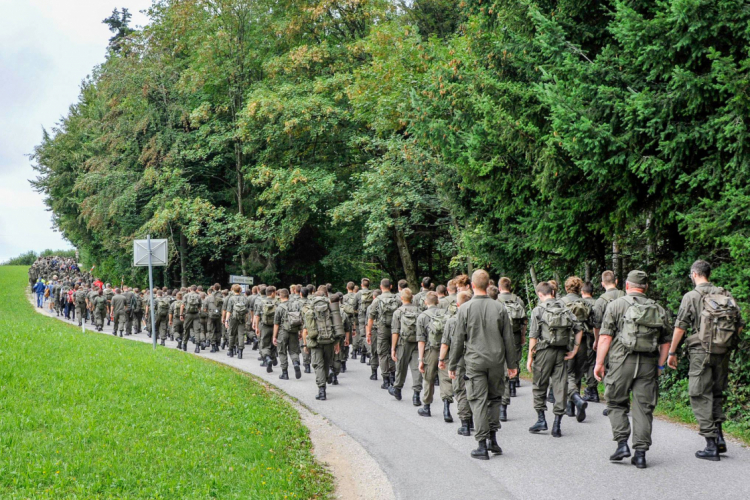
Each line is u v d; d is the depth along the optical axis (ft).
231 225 96.27
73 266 205.16
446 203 54.03
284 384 43.19
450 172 50.85
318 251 111.45
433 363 32.35
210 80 106.11
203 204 96.89
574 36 36.09
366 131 94.63
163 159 103.86
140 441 23.17
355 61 97.86
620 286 46.85
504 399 31.30
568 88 31.58
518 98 39.45
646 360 22.91
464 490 20.88
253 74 107.96
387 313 41.14
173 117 105.70
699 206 28.09
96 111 150.71
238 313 58.75
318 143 98.63
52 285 130.72
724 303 23.36
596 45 36.63
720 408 24.18
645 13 31.58
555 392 27.94
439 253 101.04
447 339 27.73
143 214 104.99
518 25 40.16
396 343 36.63
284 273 112.47
